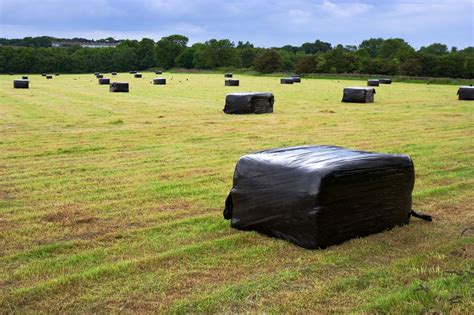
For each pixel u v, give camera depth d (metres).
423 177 10.58
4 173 11.16
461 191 9.41
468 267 5.77
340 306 4.89
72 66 133.88
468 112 25.30
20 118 22.09
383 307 4.81
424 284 5.27
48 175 10.98
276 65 110.19
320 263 5.93
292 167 6.58
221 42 136.00
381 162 6.84
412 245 6.52
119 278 5.55
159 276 5.60
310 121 20.94
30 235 7.04
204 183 10.20
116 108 26.97
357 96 31.08
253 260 6.05
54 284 5.37
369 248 6.38
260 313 4.77
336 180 6.36
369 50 138.50
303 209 6.37
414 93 41.88
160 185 9.97
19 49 130.00
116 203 8.69
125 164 12.13
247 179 7.05
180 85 53.72
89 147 14.55
